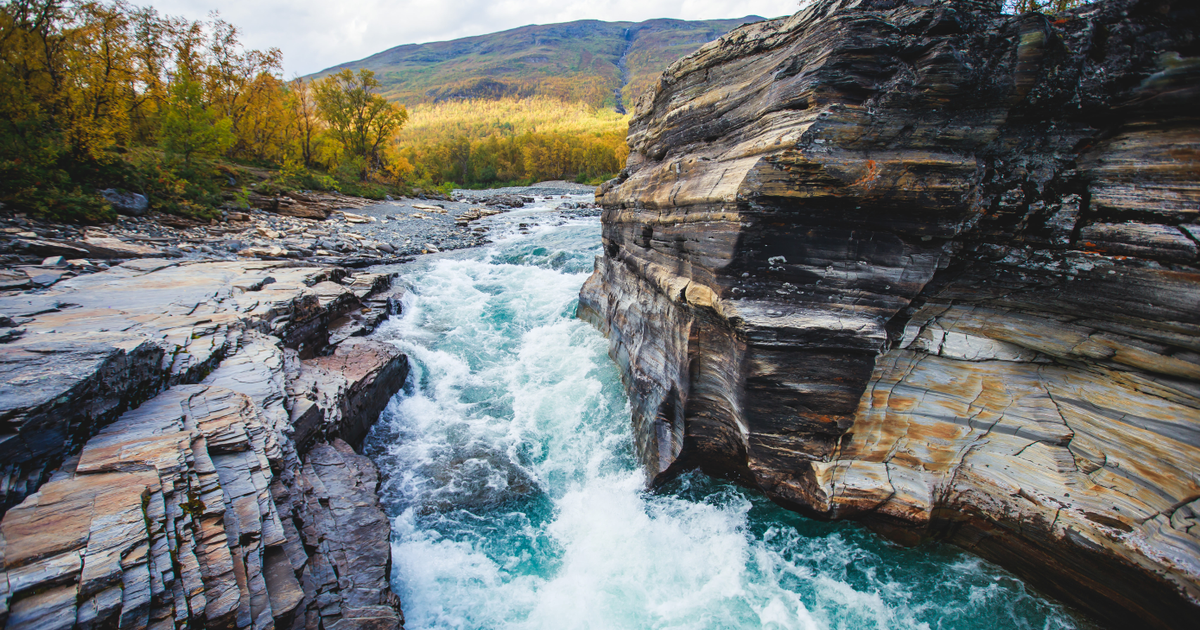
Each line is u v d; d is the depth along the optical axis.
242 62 39.28
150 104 29.28
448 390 10.62
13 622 3.00
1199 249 4.33
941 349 6.00
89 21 22.50
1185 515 4.70
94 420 4.76
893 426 6.30
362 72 49.44
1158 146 4.54
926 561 6.39
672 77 8.66
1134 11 4.64
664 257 8.39
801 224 5.53
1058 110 4.89
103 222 17.00
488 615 5.95
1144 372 4.97
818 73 5.19
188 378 6.39
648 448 8.08
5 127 17.00
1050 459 5.57
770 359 5.89
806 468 6.43
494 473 8.24
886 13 5.15
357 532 5.92
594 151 91.38
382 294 14.69
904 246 5.47
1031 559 5.80
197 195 22.39
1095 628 5.52
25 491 3.97
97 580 3.30
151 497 4.02
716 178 6.29
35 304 8.12
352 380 8.75
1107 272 4.85
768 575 6.34
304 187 35.66
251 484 4.79
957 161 4.96
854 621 5.76
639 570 6.52
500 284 16.92
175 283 10.66
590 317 13.23
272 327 8.93
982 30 4.86
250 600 4.02
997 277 5.49
